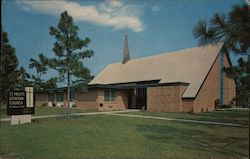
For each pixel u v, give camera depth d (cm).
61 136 1157
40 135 1188
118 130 1361
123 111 3028
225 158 775
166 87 2966
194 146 950
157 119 1981
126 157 783
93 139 1080
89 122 1756
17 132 1288
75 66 1933
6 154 833
